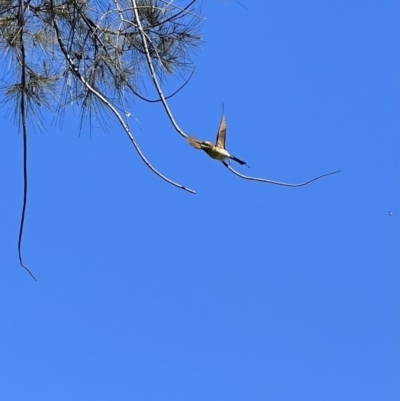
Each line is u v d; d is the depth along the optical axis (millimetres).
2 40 7059
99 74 7137
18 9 6824
